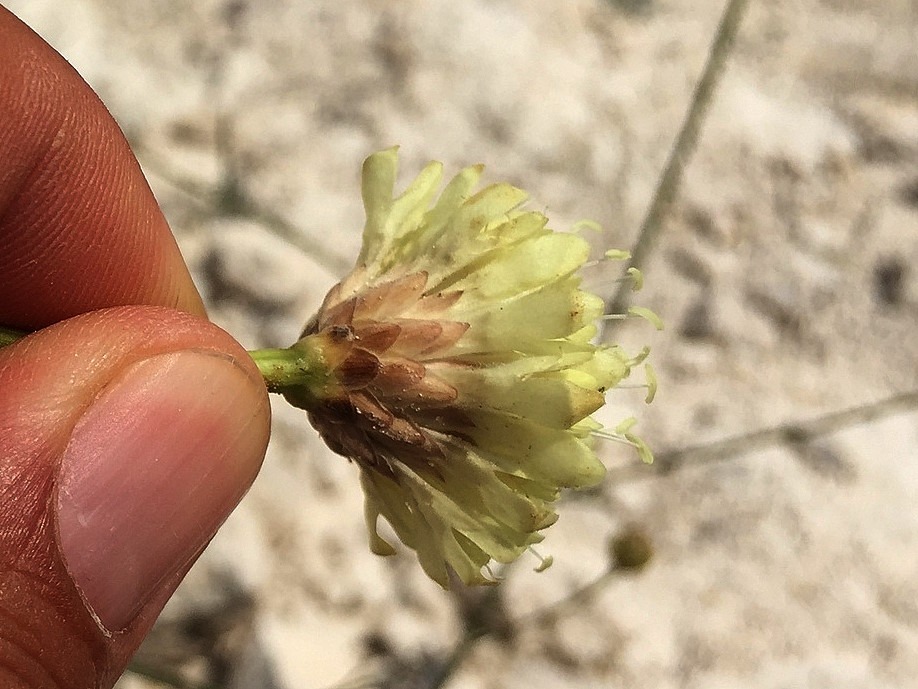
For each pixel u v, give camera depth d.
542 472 0.05
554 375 0.05
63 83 0.06
